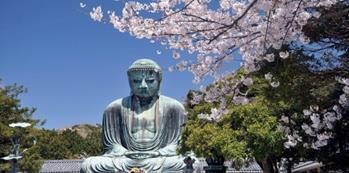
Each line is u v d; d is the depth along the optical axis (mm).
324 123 10305
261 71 9477
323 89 10352
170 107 23250
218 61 7883
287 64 9250
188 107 19625
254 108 15719
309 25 8414
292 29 7340
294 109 14055
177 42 7773
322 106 10516
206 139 16547
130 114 23219
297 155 16344
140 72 23094
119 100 23906
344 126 12078
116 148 22578
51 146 50531
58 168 37250
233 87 8438
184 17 7336
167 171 21172
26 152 28609
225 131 16109
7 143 28625
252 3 6414
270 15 6828
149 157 21781
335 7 8102
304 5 6977
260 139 15359
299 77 9633
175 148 22281
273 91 10008
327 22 8438
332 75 9766
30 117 30469
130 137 22719
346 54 9820
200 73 7961
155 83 23219
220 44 7621
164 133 22906
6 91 29859
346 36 8883
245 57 7895
